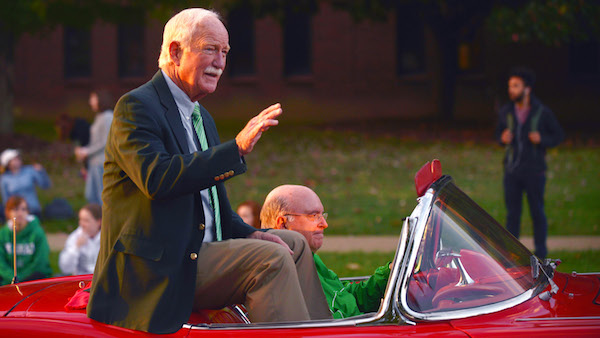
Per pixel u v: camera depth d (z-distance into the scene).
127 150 9.47
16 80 105.81
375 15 76.88
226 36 10.35
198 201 10.14
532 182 26.00
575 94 87.50
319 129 82.75
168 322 9.42
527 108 26.06
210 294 10.34
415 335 8.95
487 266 10.11
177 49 10.23
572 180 48.38
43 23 68.12
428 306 9.33
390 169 55.38
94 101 32.91
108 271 9.70
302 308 9.92
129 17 71.19
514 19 67.81
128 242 9.58
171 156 9.77
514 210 26.59
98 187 33.09
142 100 9.81
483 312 9.31
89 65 104.56
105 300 9.66
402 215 39.50
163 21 60.34
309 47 97.62
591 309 9.52
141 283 9.55
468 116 90.94
